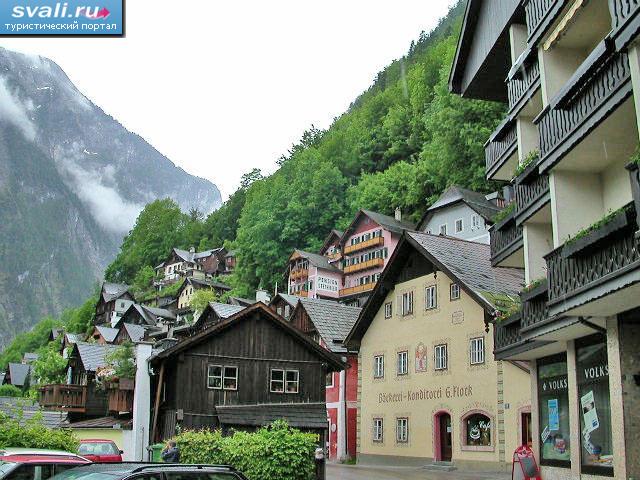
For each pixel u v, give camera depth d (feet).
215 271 436.35
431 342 106.73
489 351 94.79
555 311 49.47
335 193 304.71
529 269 66.80
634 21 39.24
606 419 50.34
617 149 51.96
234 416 100.53
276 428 55.62
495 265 80.23
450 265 103.14
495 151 80.79
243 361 107.34
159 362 104.83
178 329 169.89
